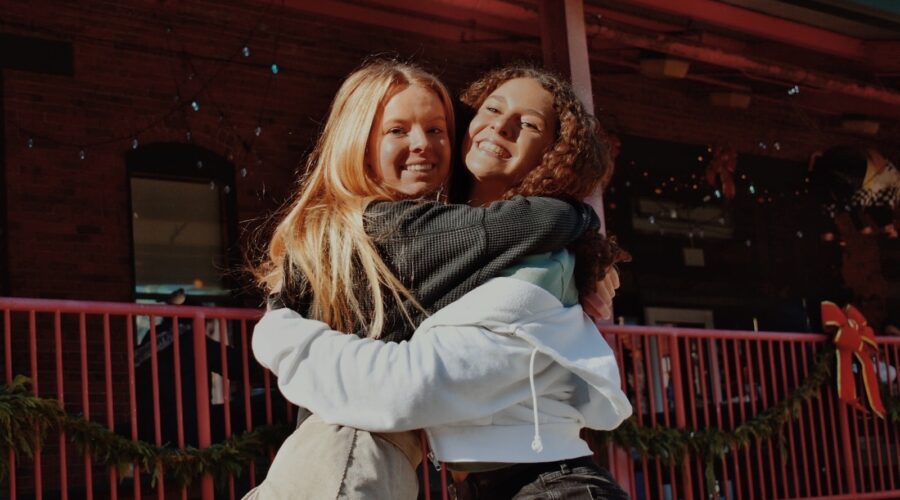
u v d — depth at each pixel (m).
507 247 2.29
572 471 2.35
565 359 2.28
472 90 2.63
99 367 8.83
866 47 11.66
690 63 11.95
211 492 5.28
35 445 4.78
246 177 9.85
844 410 8.08
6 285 8.63
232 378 6.19
